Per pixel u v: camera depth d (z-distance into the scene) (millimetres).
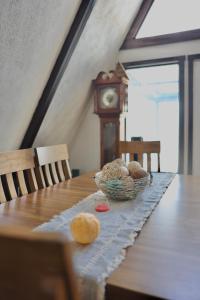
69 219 926
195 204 1104
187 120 2678
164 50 2740
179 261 640
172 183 1499
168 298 504
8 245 326
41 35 1643
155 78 3172
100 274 576
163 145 3303
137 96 3518
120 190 1124
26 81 1785
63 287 324
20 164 1434
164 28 2750
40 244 312
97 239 748
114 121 2488
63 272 316
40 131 2381
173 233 809
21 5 1356
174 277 572
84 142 3209
